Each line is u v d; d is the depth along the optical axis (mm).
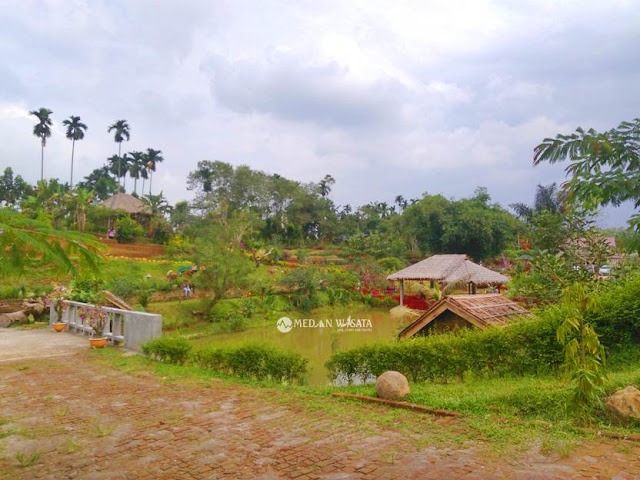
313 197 72125
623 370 6875
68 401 6836
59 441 5051
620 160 4117
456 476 3816
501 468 3943
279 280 34656
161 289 28344
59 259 2920
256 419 5809
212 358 9406
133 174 74438
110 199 52000
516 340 7457
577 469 3840
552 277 11859
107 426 5555
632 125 4086
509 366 7590
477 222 50750
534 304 12680
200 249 26484
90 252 3195
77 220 40719
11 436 5230
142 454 4621
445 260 27141
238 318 26250
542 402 5570
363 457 4363
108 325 13305
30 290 21172
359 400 6637
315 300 34625
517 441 4570
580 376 4891
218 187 61906
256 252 43906
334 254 61781
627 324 7547
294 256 56031
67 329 15695
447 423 5328
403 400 6379
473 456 4254
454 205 54125
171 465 4320
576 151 4230
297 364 8586
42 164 62375
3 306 19297
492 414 5520
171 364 9969
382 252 52375
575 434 4699
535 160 4434
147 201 52750
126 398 7004
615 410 4973
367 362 8273
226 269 25875
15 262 2799
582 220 11859
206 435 5180
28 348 12141
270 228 66500
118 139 75188
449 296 9984
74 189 68750
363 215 82375
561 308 7875
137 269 31938
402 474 3914
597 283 11156
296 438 5008
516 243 49281
